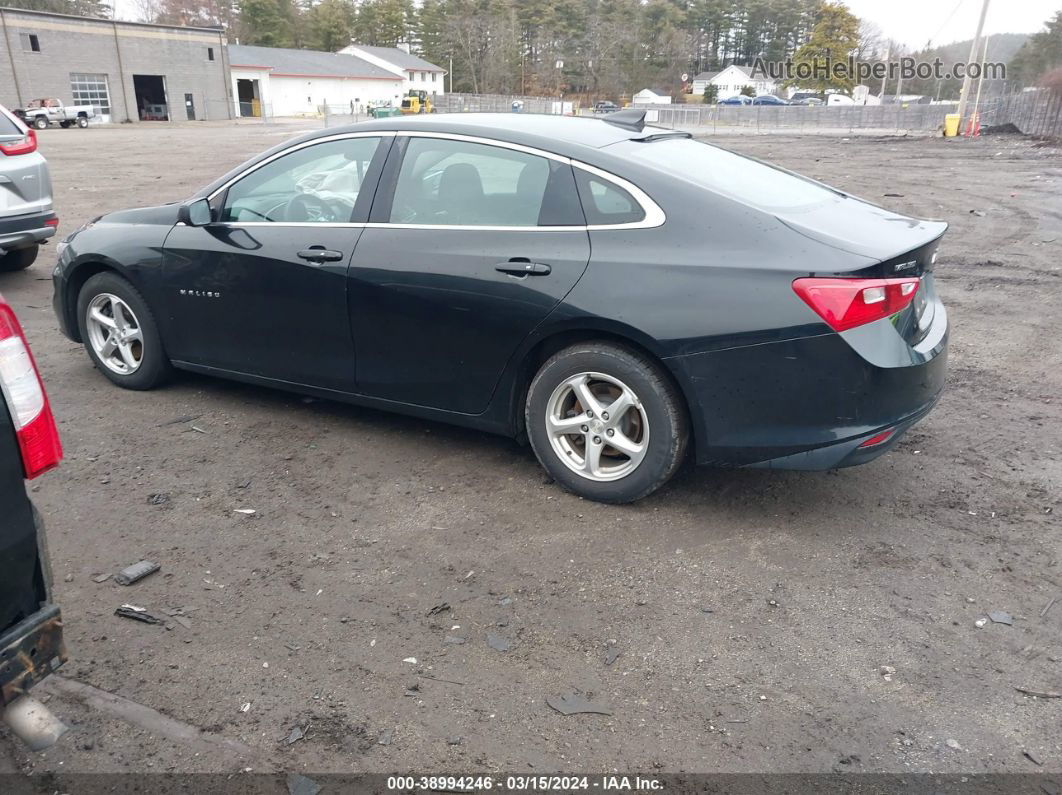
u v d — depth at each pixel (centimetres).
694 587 330
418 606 317
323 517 383
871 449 346
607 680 277
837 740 252
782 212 364
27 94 5278
